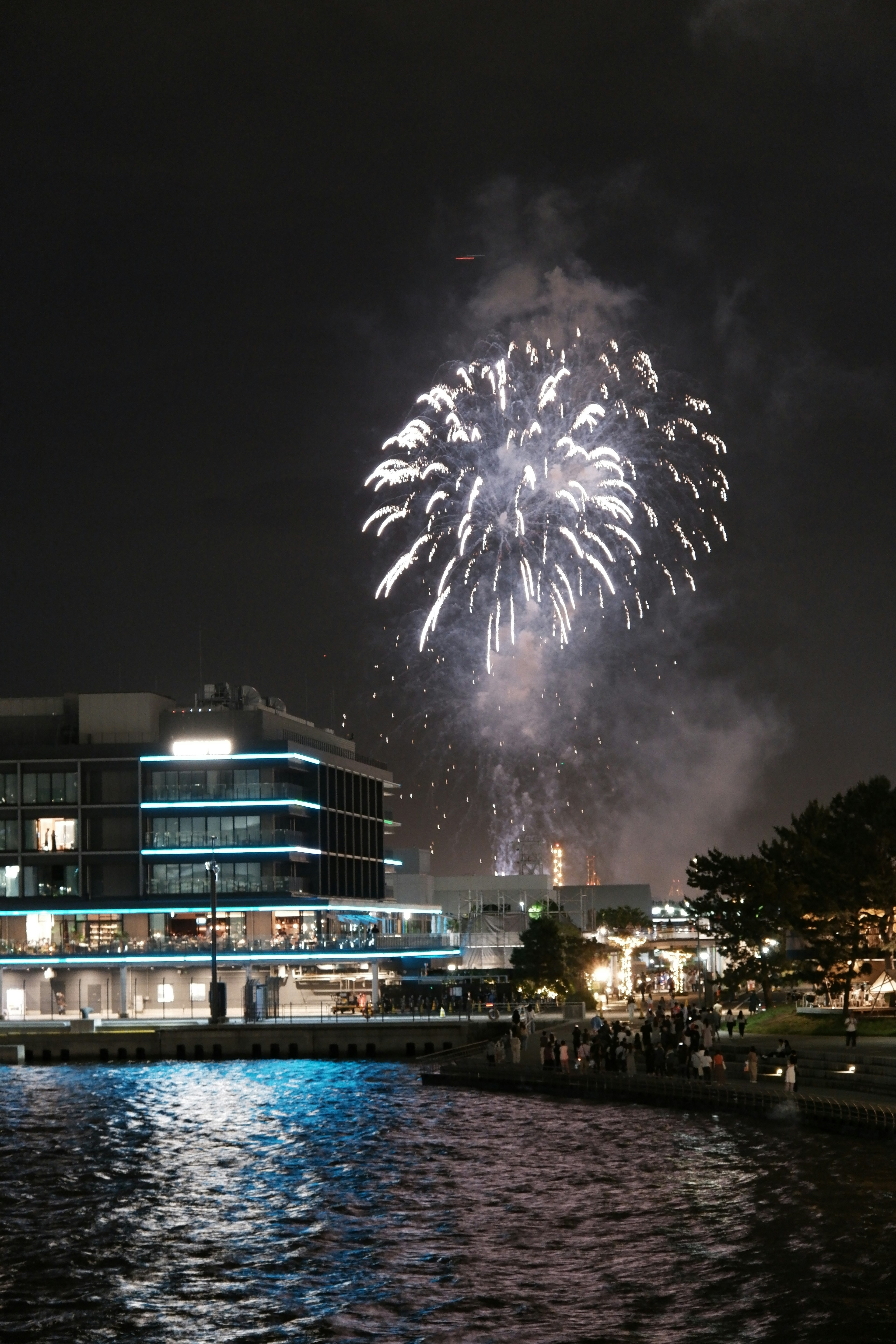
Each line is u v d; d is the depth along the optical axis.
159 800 161.00
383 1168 70.25
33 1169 72.38
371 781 191.75
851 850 105.12
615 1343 44.09
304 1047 123.94
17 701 171.12
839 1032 102.81
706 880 121.31
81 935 159.12
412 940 162.50
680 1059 90.12
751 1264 50.56
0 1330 47.03
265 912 159.62
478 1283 50.19
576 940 155.38
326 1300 49.00
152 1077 111.12
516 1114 85.56
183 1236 57.97
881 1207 56.56
